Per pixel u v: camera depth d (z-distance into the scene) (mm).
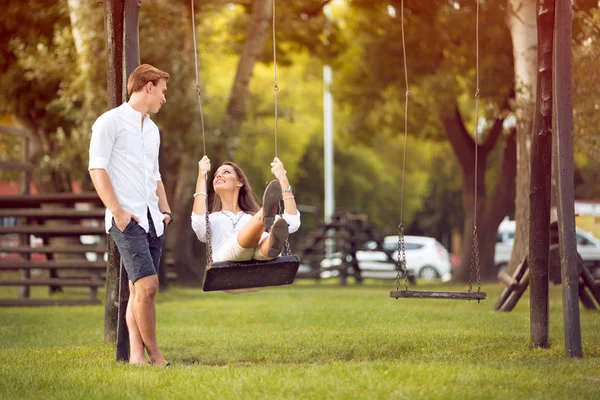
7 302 20625
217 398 6719
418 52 33312
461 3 30594
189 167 29891
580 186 52406
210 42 31844
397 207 67312
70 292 26453
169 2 27219
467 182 34281
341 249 35125
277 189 8641
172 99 27094
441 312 15531
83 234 22062
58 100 29906
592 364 8547
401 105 36750
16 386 7676
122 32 10484
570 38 9367
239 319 14656
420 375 7426
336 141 65500
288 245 9562
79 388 7445
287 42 37281
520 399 6609
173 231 30438
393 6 32031
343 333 11781
